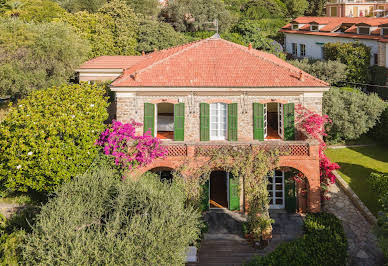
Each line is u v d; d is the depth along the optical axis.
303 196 20.67
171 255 11.94
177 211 13.62
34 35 31.50
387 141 30.09
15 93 32.41
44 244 11.69
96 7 55.81
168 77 21.38
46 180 17.86
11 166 17.31
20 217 17.09
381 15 68.00
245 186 18.77
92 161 18.73
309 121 21.14
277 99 21.36
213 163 18.92
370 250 17.22
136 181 16.05
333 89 30.27
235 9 68.31
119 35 45.53
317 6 76.50
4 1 50.28
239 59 22.91
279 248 15.86
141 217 13.23
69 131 17.94
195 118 21.45
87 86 23.67
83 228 12.69
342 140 31.58
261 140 21.53
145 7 54.38
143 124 21.42
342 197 22.52
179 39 48.09
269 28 63.44
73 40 33.44
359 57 41.53
